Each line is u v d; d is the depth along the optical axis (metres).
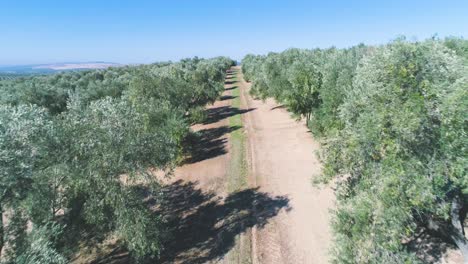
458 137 8.73
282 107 52.91
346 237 10.39
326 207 19.73
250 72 86.44
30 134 12.19
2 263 10.21
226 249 16.92
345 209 11.06
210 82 58.75
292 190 22.80
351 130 11.77
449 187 9.37
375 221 9.05
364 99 10.93
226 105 62.00
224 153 32.91
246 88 84.62
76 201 14.64
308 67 32.88
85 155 13.46
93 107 14.83
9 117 12.06
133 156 14.12
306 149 31.02
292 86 35.25
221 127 44.50
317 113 27.98
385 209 9.00
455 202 11.04
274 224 18.80
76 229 14.72
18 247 10.63
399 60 9.60
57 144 13.31
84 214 14.02
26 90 42.75
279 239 17.33
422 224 13.25
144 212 14.37
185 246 17.55
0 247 11.09
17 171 10.92
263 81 56.41
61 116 14.97
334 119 21.70
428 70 9.49
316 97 31.00
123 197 13.53
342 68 23.42
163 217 19.78
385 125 9.65
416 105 8.64
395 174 8.86
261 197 22.44
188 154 33.06
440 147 8.98
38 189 12.39
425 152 9.25
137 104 29.42
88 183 13.02
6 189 10.88
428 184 8.62
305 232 17.56
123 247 17.55
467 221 13.20
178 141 29.78
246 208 21.14
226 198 23.02
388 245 9.05
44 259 9.67
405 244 13.79
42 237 10.35
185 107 41.84
